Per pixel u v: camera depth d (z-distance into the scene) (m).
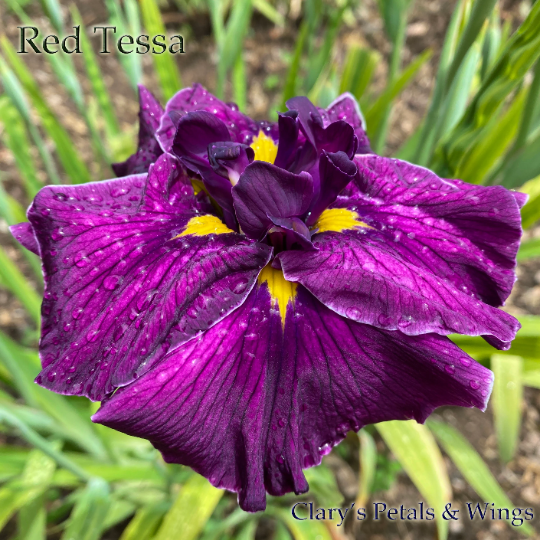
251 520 0.33
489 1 0.20
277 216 0.16
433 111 0.27
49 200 0.15
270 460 0.15
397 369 0.16
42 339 0.14
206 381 0.15
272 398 0.15
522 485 0.41
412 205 0.18
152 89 0.63
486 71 0.25
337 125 0.17
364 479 0.33
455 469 0.42
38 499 0.28
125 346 0.14
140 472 0.29
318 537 0.30
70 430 0.28
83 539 0.25
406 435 0.31
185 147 0.17
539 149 0.26
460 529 0.39
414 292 0.15
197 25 0.70
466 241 0.17
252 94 0.65
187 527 0.26
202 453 0.15
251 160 0.17
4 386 0.41
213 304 0.15
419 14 0.68
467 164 0.31
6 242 0.50
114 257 0.15
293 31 0.70
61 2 0.66
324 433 0.16
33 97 0.33
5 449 0.31
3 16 0.63
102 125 0.58
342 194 0.19
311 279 0.16
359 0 0.71
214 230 0.17
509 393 0.30
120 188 0.17
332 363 0.16
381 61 0.66
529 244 0.32
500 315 0.16
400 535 0.38
